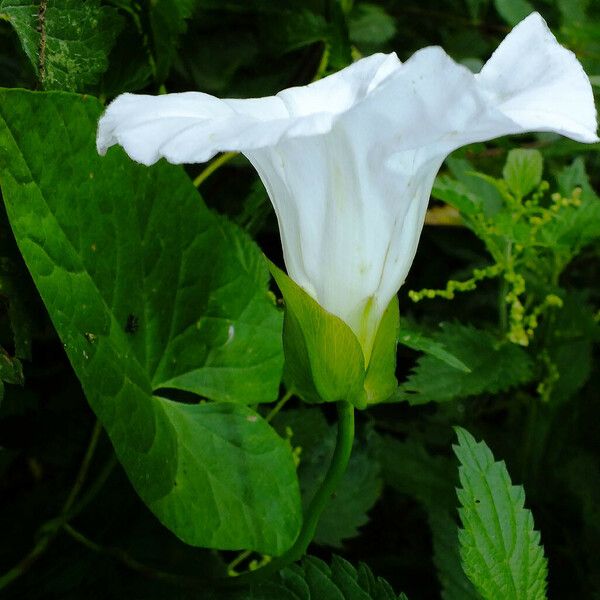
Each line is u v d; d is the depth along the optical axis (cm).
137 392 22
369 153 19
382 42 35
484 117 18
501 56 20
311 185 20
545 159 37
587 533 30
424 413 33
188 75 31
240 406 24
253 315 25
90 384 21
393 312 21
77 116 22
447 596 27
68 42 23
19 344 23
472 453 22
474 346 28
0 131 21
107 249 22
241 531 23
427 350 25
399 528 33
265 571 23
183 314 24
